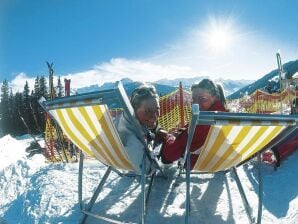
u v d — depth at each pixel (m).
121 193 2.00
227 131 1.36
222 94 2.22
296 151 2.55
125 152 1.54
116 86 1.31
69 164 2.59
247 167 2.37
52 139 3.83
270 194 1.94
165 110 4.70
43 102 1.54
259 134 1.38
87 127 1.51
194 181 2.13
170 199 1.89
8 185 2.79
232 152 1.49
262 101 7.47
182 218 1.68
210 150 1.49
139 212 1.76
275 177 2.18
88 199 1.95
